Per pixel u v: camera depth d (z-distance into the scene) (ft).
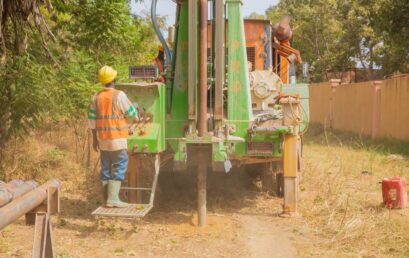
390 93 57.98
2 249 18.49
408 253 18.79
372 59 106.22
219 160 21.06
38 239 14.06
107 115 20.38
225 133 22.44
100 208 20.33
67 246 19.07
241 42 23.13
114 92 20.61
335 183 31.53
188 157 22.62
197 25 21.39
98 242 19.76
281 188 27.35
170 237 20.51
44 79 27.53
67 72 30.48
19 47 27.40
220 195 27.40
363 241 20.16
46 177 29.40
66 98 30.32
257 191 28.45
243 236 20.79
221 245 19.69
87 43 35.47
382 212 24.61
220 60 22.02
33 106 27.35
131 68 22.80
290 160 23.44
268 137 23.58
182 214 23.90
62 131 40.14
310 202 26.35
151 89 21.61
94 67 34.65
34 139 36.09
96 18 34.53
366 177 34.55
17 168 29.81
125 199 23.39
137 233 20.93
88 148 33.55
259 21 30.14
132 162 23.38
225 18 23.48
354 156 44.78
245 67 23.25
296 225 22.38
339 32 110.42
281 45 31.19
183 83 23.07
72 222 22.34
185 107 23.06
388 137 57.41
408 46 64.59
